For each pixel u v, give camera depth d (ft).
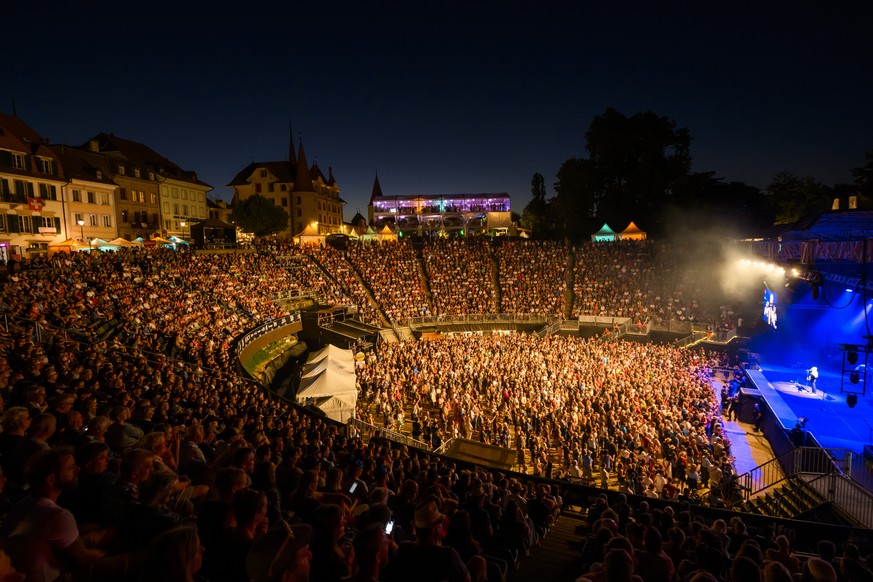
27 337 56.70
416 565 14.28
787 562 22.77
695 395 93.71
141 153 215.31
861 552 36.19
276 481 26.27
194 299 108.88
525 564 27.81
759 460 76.43
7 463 16.85
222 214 281.33
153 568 9.88
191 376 63.31
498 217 308.60
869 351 63.52
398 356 119.14
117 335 74.95
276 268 153.89
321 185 329.93
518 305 168.66
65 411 25.49
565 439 73.41
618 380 101.09
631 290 163.94
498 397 95.40
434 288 176.96
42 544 12.40
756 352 124.16
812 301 98.58
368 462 40.32
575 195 237.66
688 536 29.73
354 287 168.04
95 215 168.04
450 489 37.76
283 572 11.41
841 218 57.36
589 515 37.45
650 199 225.56
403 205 311.68
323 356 84.07
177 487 19.38
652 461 64.28
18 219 135.03
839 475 48.96
